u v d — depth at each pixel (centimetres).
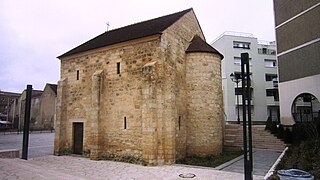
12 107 5884
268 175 941
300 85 2083
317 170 956
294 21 2188
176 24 1580
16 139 3027
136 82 1440
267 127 2095
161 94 1352
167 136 1352
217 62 1680
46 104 4703
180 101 1538
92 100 1560
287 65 2233
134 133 1406
